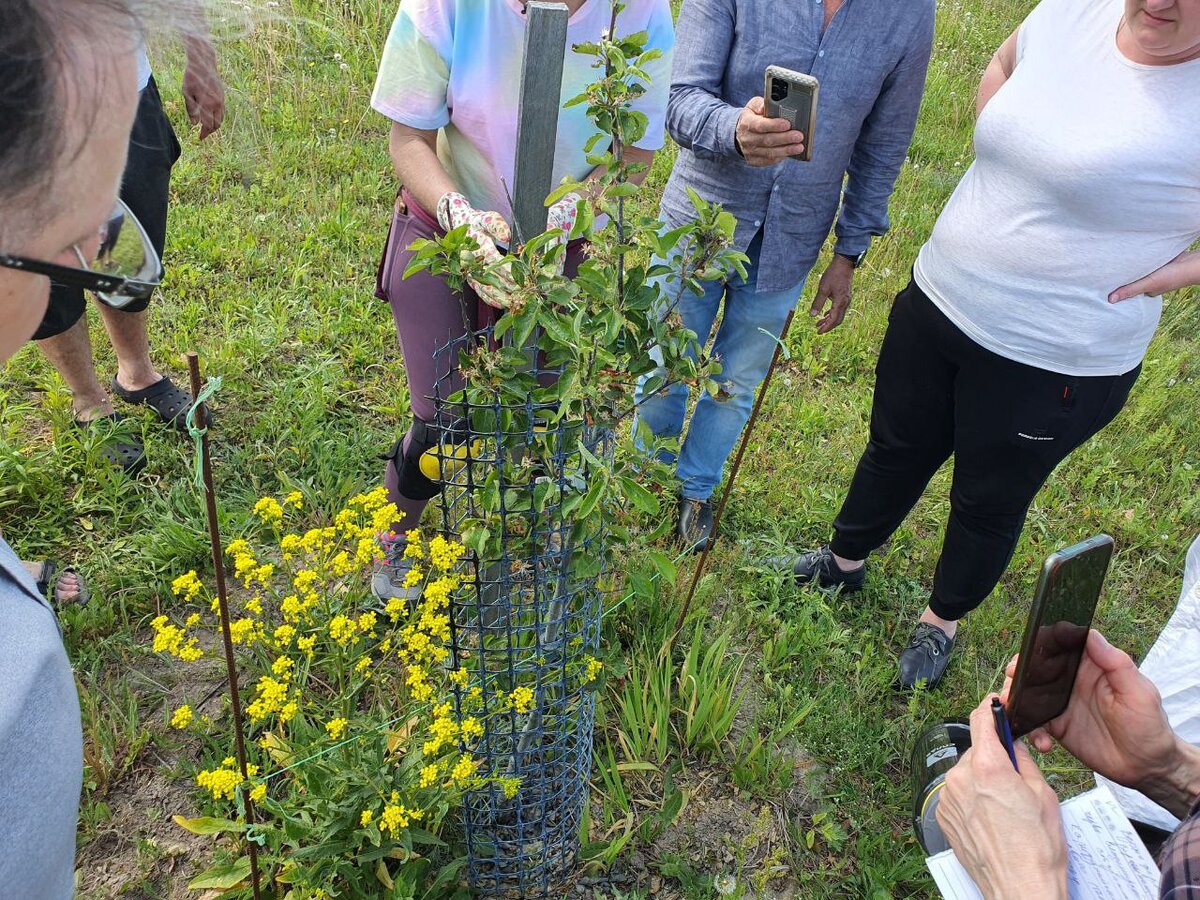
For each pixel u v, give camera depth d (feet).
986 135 7.20
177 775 7.22
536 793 6.83
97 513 9.16
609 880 7.18
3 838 2.04
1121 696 4.71
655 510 5.00
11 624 2.23
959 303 7.59
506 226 5.89
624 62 4.82
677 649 8.90
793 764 8.12
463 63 6.27
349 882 6.15
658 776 7.95
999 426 7.68
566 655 6.46
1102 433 13.91
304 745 6.38
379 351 11.80
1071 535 11.91
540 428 5.64
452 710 6.03
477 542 5.43
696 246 5.46
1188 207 6.48
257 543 8.96
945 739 5.33
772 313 9.29
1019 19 28.71
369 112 16.70
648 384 5.68
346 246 13.58
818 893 7.34
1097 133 6.44
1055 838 3.97
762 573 10.00
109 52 2.01
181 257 12.54
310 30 17.07
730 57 8.25
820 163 8.30
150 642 8.20
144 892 6.59
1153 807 6.02
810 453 11.98
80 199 2.11
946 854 4.41
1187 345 16.66
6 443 9.07
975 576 8.68
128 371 9.82
